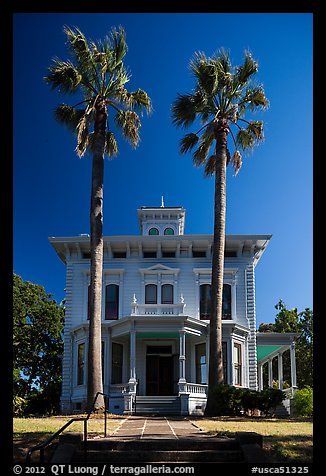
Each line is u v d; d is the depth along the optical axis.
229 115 25.25
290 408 25.56
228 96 24.61
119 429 14.34
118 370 29.31
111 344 28.91
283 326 49.03
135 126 25.73
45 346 37.97
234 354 28.86
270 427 15.00
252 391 20.88
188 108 24.11
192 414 25.19
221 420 18.34
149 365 29.70
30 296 38.16
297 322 48.97
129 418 19.08
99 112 24.81
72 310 30.48
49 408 35.03
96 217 23.69
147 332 27.31
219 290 22.98
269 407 20.58
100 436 12.26
